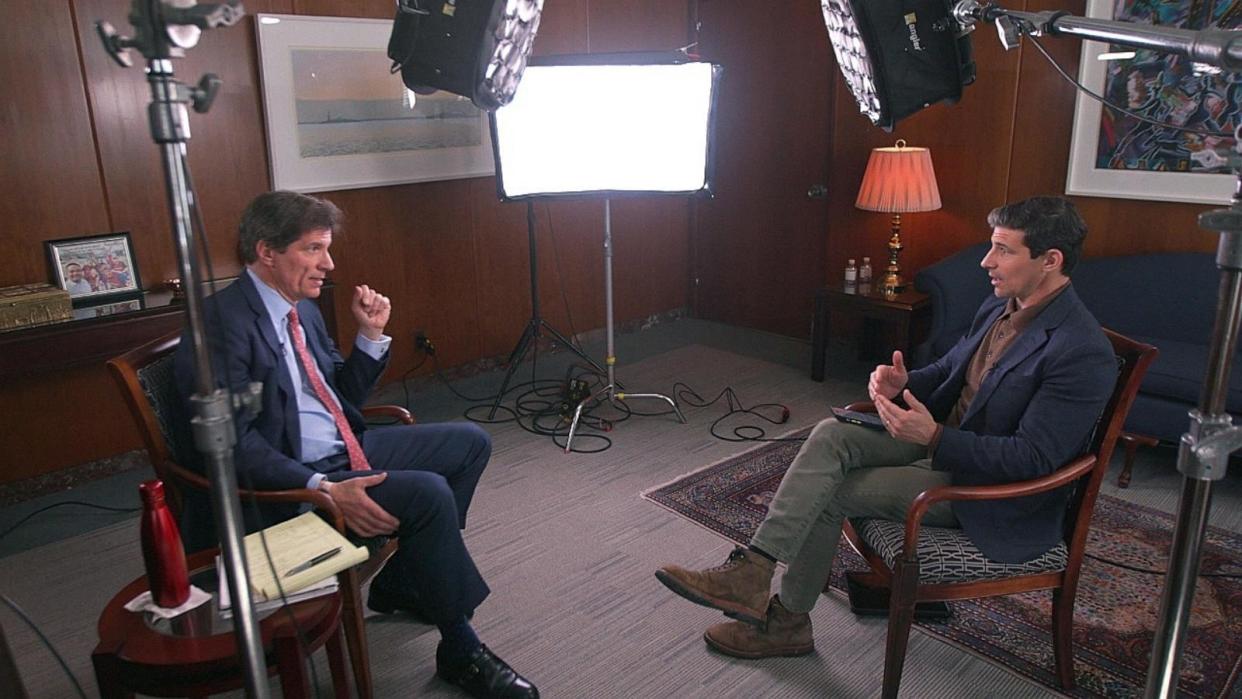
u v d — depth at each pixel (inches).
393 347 158.7
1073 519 72.6
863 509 77.2
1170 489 116.3
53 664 83.0
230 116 131.6
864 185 152.4
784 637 81.9
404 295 158.4
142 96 122.3
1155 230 136.7
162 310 117.0
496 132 130.3
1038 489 67.4
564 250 183.9
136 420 69.6
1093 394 67.9
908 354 150.3
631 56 129.0
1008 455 69.4
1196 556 39.3
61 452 123.3
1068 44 140.2
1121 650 82.2
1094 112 138.8
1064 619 74.5
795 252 189.5
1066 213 70.4
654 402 154.0
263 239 71.7
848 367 173.5
